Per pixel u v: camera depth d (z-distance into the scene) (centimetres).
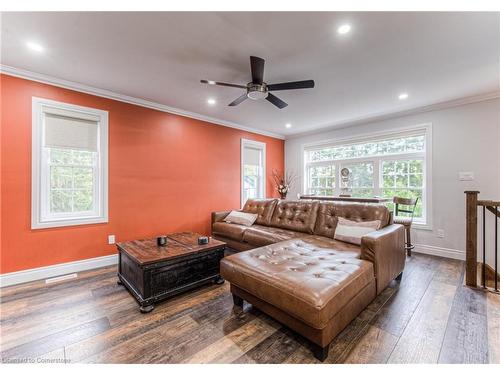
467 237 246
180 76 269
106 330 173
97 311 199
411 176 392
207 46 210
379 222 259
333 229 292
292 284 151
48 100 269
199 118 414
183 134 393
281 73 260
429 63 239
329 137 504
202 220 421
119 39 200
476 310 198
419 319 186
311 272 169
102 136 307
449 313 194
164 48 213
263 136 537
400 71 256
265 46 210
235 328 176
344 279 160
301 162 559
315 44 207
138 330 173
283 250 229
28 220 258
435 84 288
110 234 314
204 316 192
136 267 213
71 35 194
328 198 436
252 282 175
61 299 219
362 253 206
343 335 167
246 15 171
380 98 333
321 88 300
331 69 252
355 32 191
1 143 244
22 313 195
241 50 217
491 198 313
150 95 326
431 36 195
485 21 176
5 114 246
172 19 175
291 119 441
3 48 212
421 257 344
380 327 176
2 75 244
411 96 326
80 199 301
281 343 159
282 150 587
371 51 218
